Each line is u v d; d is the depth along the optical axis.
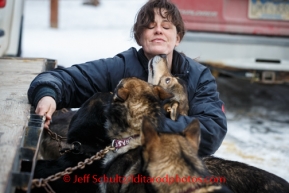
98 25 17.31
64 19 18.27
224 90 8.93
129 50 3.99
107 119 3.37
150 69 3.77
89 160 3.19
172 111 3.47
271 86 9.42
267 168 5.40
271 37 7.02
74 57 11.47
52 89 3.52
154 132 2.84
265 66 6.99
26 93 3.98
